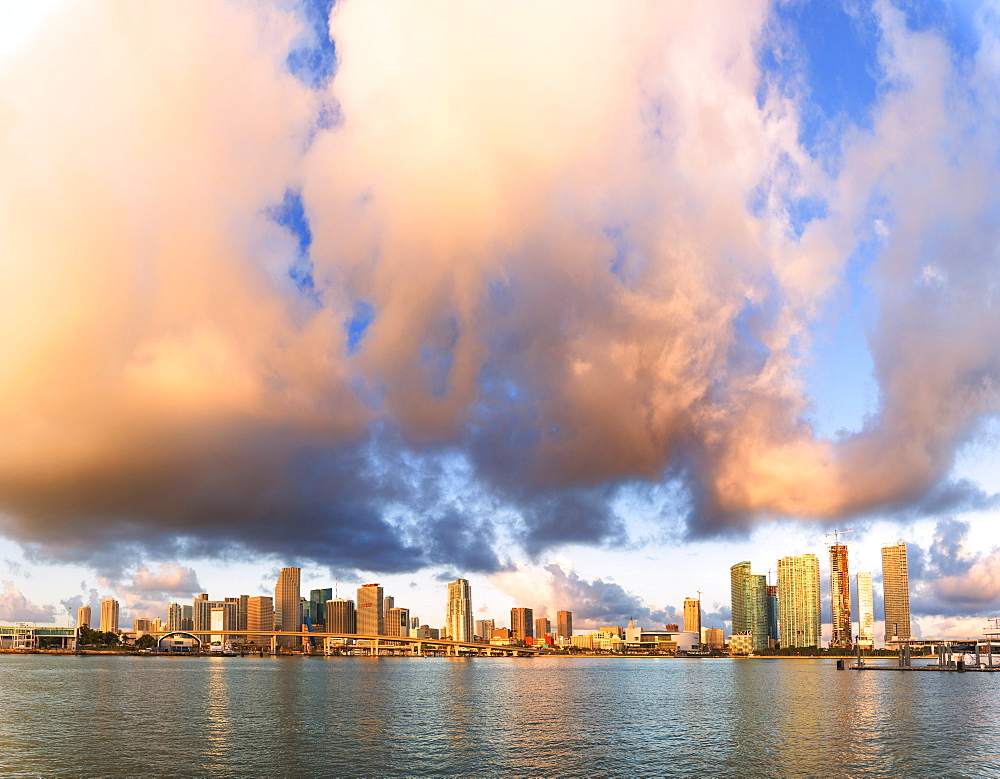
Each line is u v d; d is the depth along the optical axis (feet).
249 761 358.23
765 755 377.71
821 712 574.15
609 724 496.23
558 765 351.46
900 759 367.45
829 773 336.90
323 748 393.50
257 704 623.77
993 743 414.82
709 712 574.97
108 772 334.65
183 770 338.75
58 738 425.69
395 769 342.03
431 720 514.68
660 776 329.52
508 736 437.99
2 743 408.46
